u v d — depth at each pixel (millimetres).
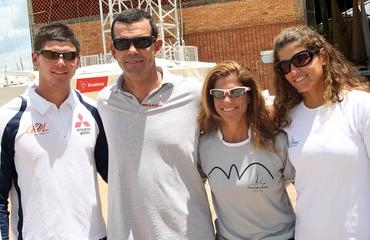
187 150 3531
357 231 3135
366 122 3098
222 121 3531
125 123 3553
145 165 3498
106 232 3717
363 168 3139
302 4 18047
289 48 3342
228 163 3500
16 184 3516
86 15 20609
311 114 3342
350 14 24906
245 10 18641
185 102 3562
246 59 18703
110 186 3605
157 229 3486
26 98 3531
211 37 19062
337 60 3363
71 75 3588
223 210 3588
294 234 3496
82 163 3561
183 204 3516
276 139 3459
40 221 3422
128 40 3479
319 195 3209
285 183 3627
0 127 3455
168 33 19188
